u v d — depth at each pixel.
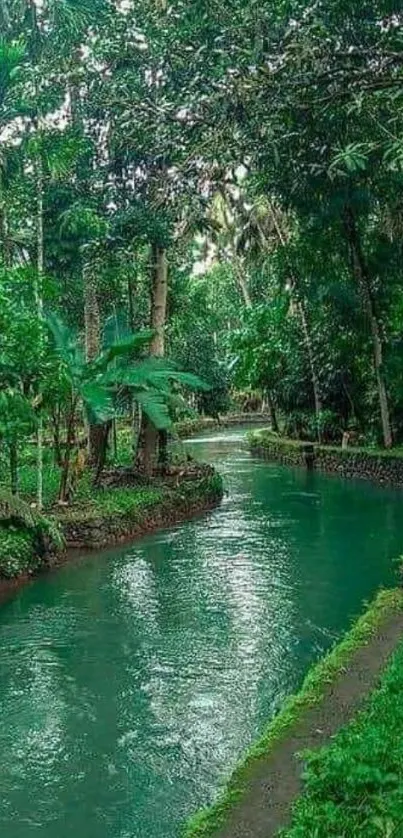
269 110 7.36
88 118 14.38
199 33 8.27
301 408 24.17
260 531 12.93
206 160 8.00
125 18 11.84
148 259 16.86
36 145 12.53
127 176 14.68
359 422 21.98
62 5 12.83
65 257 15.62
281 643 7.44
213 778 5.01
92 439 16.17
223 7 7.88
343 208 16.09
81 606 8.77
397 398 19.28
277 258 19.80
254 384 24.86
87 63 12.65
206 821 3.71
